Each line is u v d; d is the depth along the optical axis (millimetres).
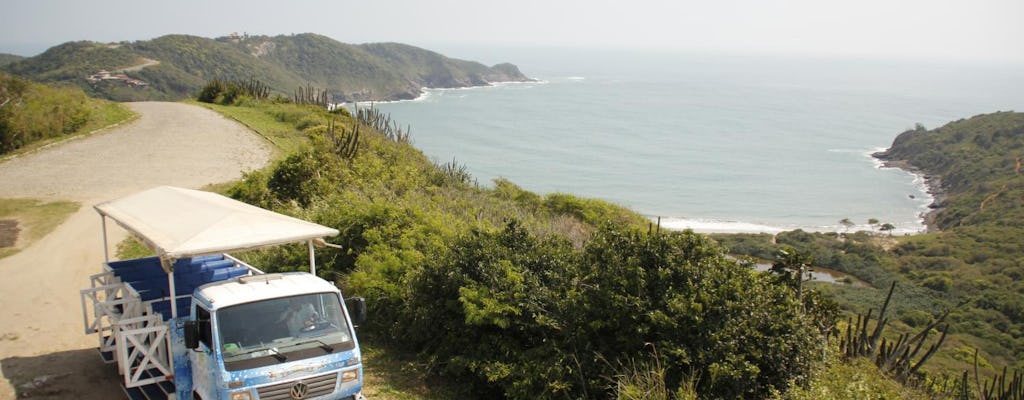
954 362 33219
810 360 9422
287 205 18531
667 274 9328
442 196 21219
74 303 12883
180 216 8609
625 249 9953
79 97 39188
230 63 185375
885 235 94938
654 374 8281
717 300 9156
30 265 15188
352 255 13352
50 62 134250
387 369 10125
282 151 32000
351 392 7203
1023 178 114938
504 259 10555
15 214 19484
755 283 9961
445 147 181875
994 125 164125
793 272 12305
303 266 13055
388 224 13672
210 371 6820
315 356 6980
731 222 110438
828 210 125812
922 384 13062
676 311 8898
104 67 131375
